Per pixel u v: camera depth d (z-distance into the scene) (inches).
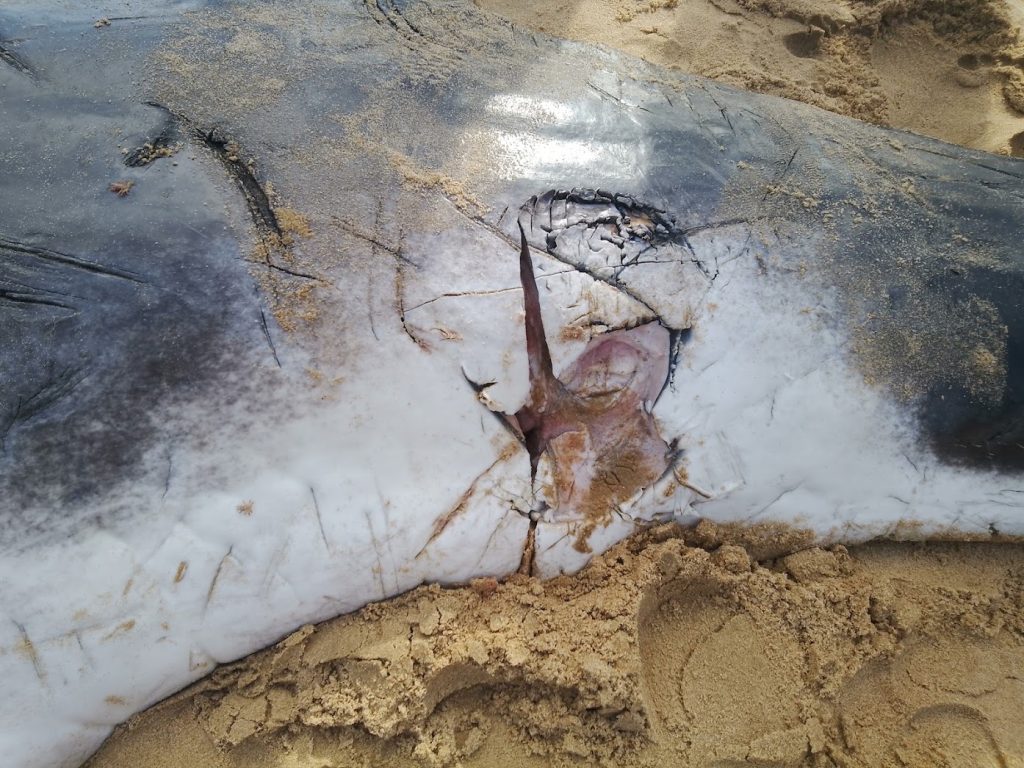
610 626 25.6
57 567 21.9
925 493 26.9
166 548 22.5
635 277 24.5
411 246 23.7
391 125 25.3
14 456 21.5
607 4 47.6
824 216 25.9
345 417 23.2
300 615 24.8
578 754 25.5
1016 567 28.9
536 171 25.1
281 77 25.8
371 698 24.9
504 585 26.2
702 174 26.0
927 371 25.4
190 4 27.8
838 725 26.3
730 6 46.9
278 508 23.1
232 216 23.4
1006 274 25.6
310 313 23.0
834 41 45.6
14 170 23.4
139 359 22.2
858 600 27.5
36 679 22.5
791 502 26.7
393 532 24.2
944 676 27.3
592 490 25.9
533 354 24.2
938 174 27.4
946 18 45.3
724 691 26.5
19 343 21.8
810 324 25.1
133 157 23.8
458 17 30.5
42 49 25.7
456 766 25.3
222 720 24.8
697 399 25.2
